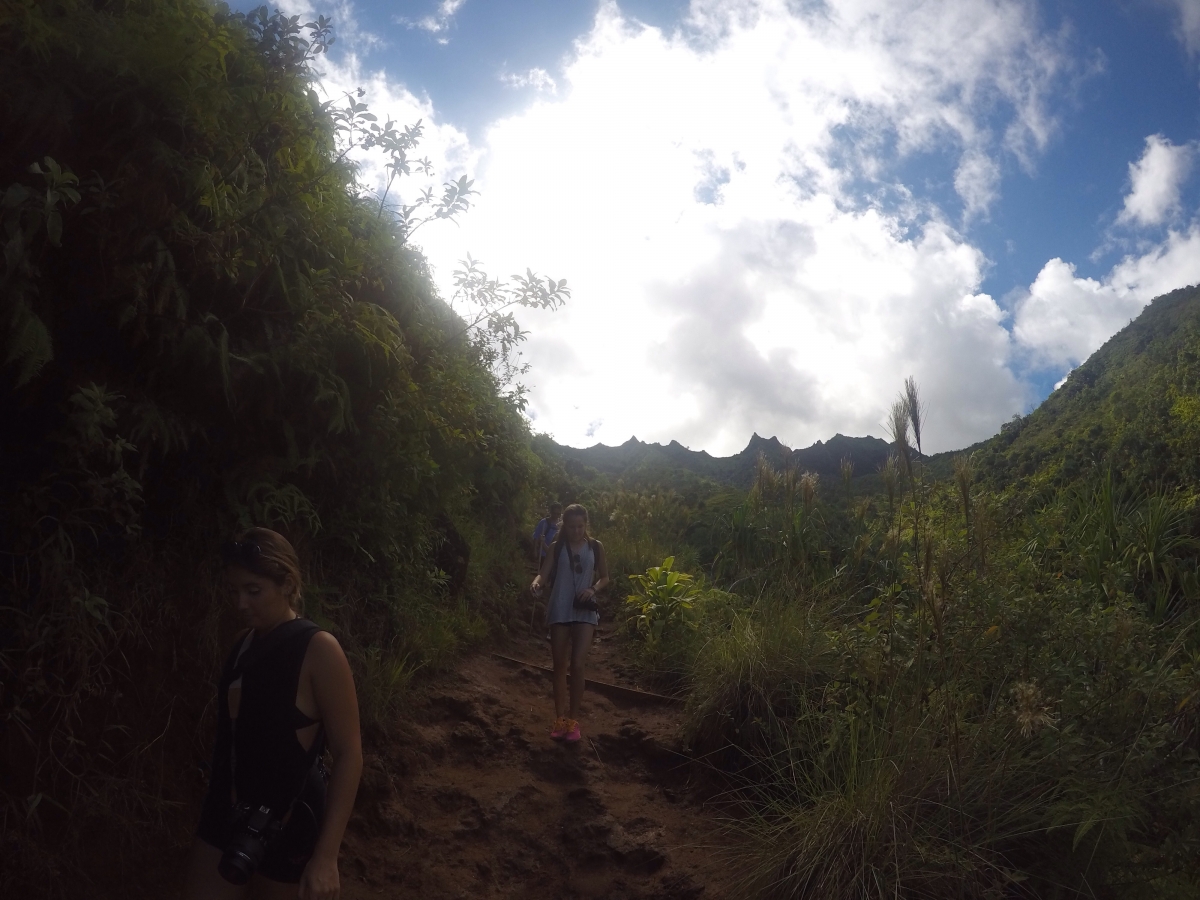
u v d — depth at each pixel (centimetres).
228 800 246
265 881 240
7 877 277
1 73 291
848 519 717
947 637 432
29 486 296
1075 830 347
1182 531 582
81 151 318
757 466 860
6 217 266
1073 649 421
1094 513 607
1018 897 343
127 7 354
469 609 779
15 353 264
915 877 344
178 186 345
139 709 345
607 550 1193
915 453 502
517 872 429
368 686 492
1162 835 353
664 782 524
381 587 568
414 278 606
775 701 519
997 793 367
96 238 312
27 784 294
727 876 407
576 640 584
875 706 441
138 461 349
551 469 1725
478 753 532
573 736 557
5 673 290
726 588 808
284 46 405
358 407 460
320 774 252
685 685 659
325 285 422
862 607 591
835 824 377
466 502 822
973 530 460
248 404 389
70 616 301
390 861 411
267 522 400
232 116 371
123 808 322
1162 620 519
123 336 336
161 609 358
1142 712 380
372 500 514
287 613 258
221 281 375
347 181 522
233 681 249
